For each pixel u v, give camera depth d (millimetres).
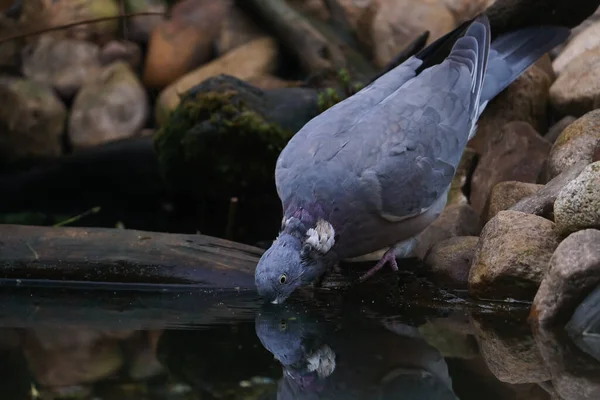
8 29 13000
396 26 11930
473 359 6000
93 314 7324
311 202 7238
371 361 6070
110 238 8281
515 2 9211
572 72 9758
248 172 10078
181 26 12742
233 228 9836
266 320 7125
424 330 6699
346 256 7641
